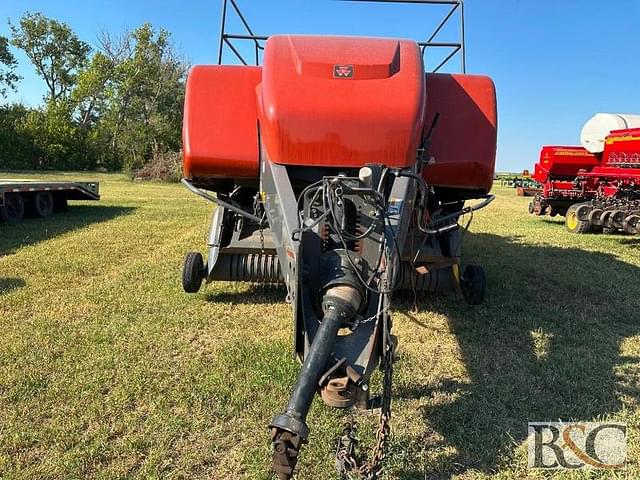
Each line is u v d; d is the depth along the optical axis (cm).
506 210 1819
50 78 5684
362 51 378
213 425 328
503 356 440
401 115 350
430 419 338
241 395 357
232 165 445
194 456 295
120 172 4681
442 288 534
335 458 281
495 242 1026
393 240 308
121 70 4694
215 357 419
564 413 351
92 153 4866
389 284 289
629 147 1199
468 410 350
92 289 598
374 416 334
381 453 255
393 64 369
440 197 531
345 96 353
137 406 346
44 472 279
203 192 445
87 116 5288
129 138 4388
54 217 1272
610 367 423
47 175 3644
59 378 378
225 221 528
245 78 459
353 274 303
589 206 1225
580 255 901
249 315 520
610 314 564
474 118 452
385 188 350
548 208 1526
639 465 299
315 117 349
